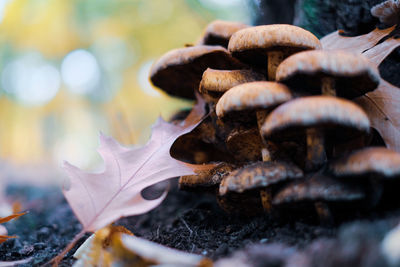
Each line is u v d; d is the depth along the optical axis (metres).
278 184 0.27
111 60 1.42
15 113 1.60
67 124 1.62
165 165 0.29
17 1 1.21
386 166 0.23
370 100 0.29
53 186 0.87
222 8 0.92
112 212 0.26
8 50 1.37
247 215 0.30
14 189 0.82
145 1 1.18
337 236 0.24
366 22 0.33
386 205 0.26
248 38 0.28
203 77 0.29
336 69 0.25
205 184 0.30
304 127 0.25
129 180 0.28
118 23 1.27
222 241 0.28
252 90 0.26
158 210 0.41
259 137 0.29
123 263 0.25
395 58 0.31
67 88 1.53
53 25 1.28
